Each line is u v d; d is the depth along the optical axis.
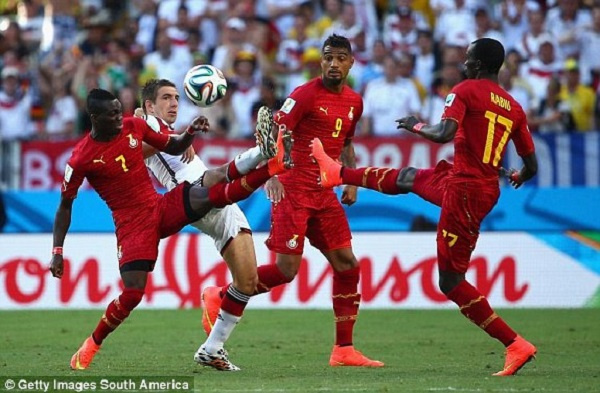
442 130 27.59
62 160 55.06
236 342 38.16
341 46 31.05
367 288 50.06
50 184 55.16
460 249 28.83
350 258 32.16
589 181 53.53
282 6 66.94
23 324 44.03
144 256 28.88
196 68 31.22
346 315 32.00
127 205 29.05
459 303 28.92
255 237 50.25
